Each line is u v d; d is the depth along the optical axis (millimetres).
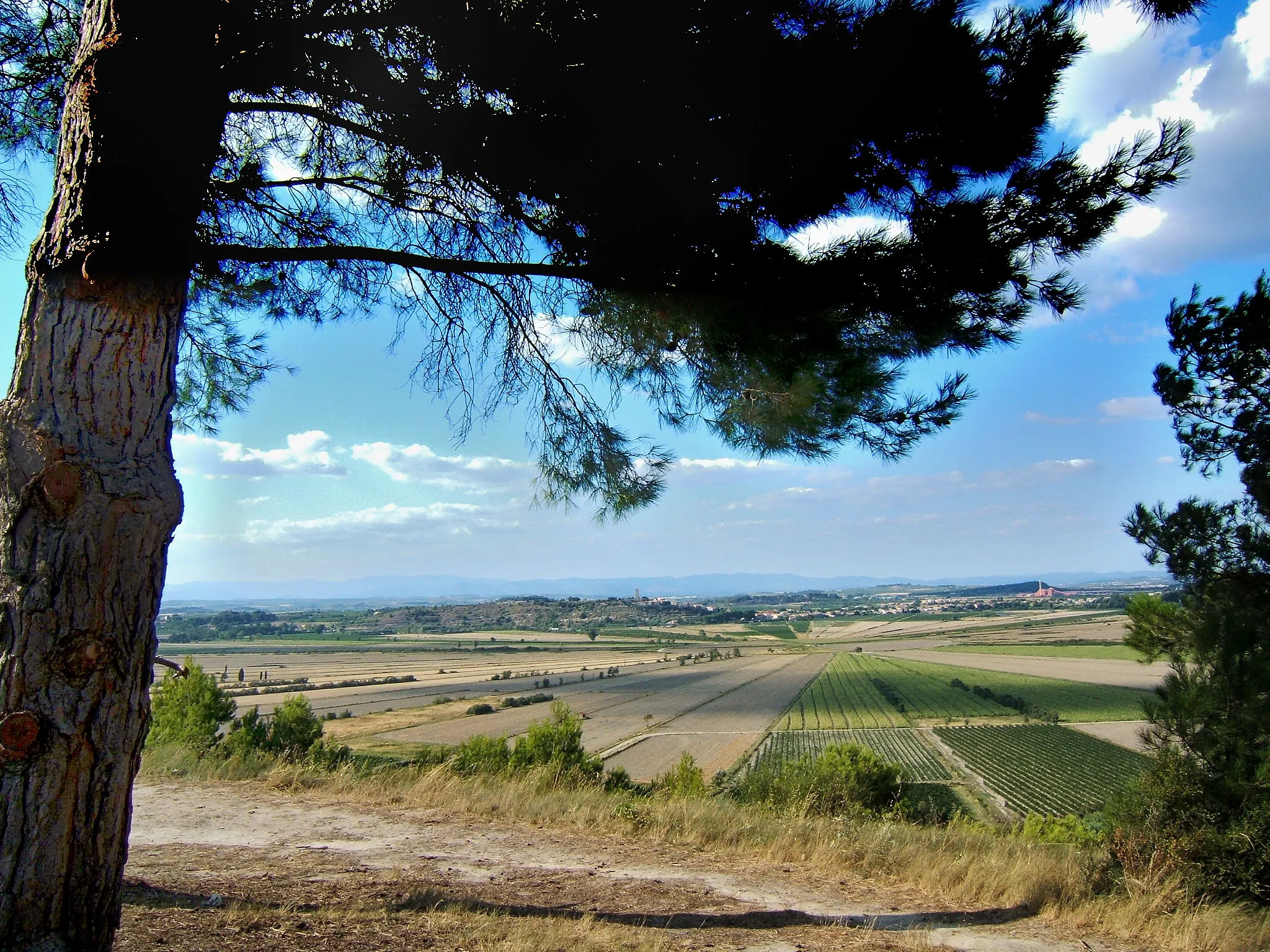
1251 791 6719
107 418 2881
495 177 4516
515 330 5512
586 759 14875
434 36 3857
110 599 2820
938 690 108250
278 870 6145
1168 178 4043
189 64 3168
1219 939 5707
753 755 59688
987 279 4137
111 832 2832
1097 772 57500
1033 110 3875
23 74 4852
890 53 3699
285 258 4160
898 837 8672
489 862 6930
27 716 2656
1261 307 7254
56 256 2922
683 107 3936
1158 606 7742
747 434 5359
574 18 3830
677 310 4586
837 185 4074
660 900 5977
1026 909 6371
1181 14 3723
